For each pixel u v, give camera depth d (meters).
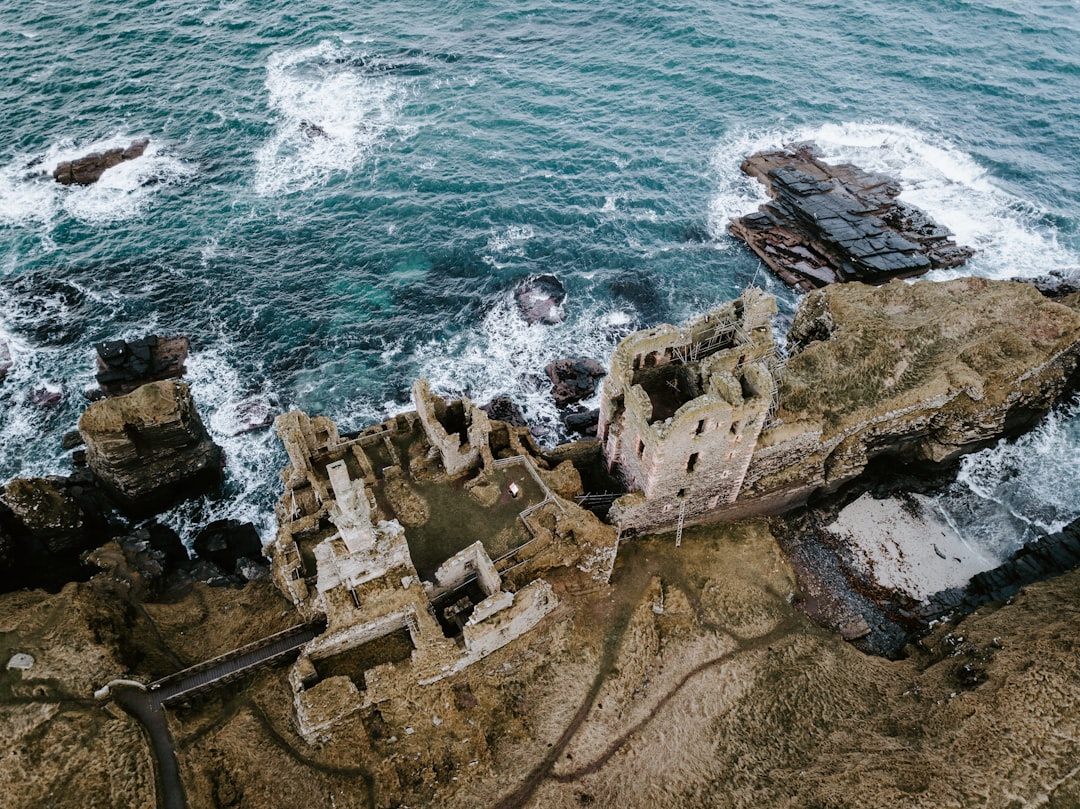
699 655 52.00
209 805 41.75
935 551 62.59
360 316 80.50
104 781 42.09
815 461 60.41
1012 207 94.50
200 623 53.00
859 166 99.19
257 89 107.38
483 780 43.91
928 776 43.53
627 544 57.09
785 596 57.00
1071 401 72.62
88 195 91.12
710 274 86.38
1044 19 130.88
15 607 51.44
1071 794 42.03
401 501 52.12
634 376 55.62
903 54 121.56
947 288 72.50
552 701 47.59
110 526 64.06
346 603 45.12
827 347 65.12
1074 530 60.94
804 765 46.22
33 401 71.31
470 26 122.81
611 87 110.94
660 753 46.78
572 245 88.56
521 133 102.19
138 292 81.31
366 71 111.44
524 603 46.34
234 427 70.75
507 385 74.94
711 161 99.88
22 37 114.81
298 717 43.97
